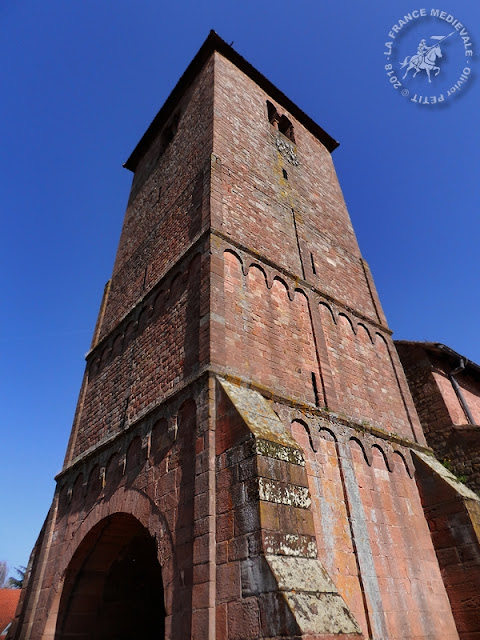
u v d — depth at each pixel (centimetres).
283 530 609
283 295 1141
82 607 1017
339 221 1712
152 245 1426
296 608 511
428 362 1636
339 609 552
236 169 1352
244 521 618
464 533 990
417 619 856
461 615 937
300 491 673
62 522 1127
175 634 627
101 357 1393
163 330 1083
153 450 887
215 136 1375
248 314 998
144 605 1167
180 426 839
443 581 984
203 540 652
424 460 1132
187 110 1747
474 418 1623
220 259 1031
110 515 927
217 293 959
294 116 2056
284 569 562
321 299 1270
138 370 1119
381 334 1428
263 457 658
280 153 1672
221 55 1806
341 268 1490
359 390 1167
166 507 771
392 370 1362
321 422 968
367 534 880
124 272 1570
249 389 856
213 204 1154
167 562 707
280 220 1366
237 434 711
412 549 962
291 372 1002
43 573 1080
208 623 581
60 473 1246
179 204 1363
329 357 1147
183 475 766
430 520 1058
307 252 1373
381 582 838
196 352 902
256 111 1741
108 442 1071
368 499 943
